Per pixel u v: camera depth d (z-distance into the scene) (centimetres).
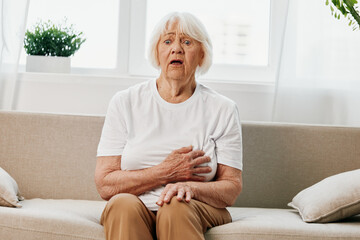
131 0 299
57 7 306
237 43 308
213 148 195
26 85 283
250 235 166
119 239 155
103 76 280
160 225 159
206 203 179
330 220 183
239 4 308
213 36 307
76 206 208
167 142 194
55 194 238
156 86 206
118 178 185
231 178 190
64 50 290
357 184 187
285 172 239
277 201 238
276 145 241
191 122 198
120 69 301
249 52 308
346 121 275
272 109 278
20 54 276
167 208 160
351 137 241
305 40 277
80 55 306
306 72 276
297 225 174
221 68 301
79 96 282
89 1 306
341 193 186
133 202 162
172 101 202
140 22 300
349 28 276
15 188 207
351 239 166
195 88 207
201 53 208
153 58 207
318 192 195
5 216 168
